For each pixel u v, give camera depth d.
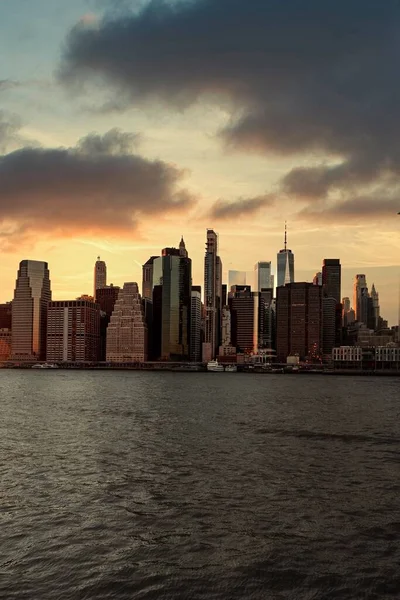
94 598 30.66
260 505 48.00
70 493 51.75
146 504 48.19
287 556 36.53
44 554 36.72
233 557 36.34
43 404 160.38
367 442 84.56
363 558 36.22
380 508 47.19
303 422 113.50
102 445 79.50
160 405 159.00
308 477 58.88
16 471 60.88
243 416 126.06
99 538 39.75
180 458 69.50
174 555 36.66
